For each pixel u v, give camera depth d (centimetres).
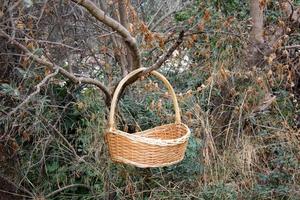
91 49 316
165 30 370
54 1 274
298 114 357
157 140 216
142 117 309
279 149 321
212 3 373
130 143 213
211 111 336
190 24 350
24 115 290
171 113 313
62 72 248
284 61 347
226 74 307
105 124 295
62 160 315
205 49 338
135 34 308
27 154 310
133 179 302
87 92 304
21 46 236
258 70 318
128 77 239
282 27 327
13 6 218
